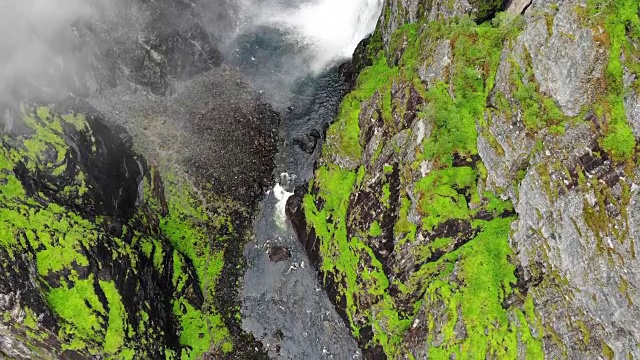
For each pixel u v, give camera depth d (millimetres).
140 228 38719
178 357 36594
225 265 40406
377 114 35469
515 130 26922
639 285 22125
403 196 33094
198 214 41469
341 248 37125
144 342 34406
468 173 30328
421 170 31594
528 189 26875
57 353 31109
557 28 24375
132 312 34406
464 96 29547
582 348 25359
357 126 37844
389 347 34000
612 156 22750
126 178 39875
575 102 24094
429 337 31406
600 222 23391
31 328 30219
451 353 30109
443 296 31016
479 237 30625
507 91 27203
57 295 31875
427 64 31594
